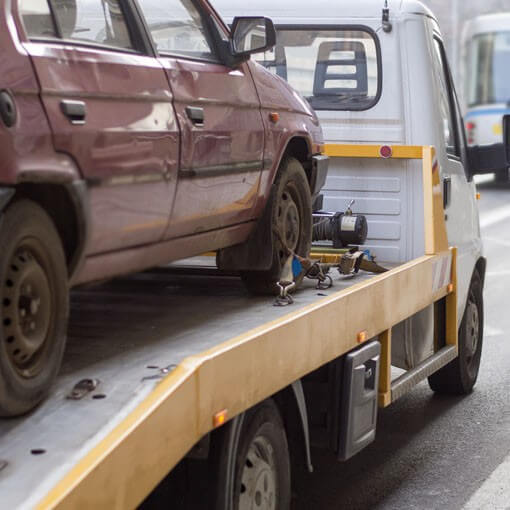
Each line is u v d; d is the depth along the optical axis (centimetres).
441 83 1026
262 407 590
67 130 497
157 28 616
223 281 809
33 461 423
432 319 924
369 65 983
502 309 1518
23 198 484
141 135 557
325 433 697
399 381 816
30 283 486
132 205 555
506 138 1069
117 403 479
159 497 552
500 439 934
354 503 770
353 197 975
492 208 2894
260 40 724
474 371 1088
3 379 461
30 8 503
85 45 539
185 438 489
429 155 923
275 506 617
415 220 966
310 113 811
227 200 668
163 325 635
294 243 771
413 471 845
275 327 581
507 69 3766
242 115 683
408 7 981
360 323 709
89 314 668
